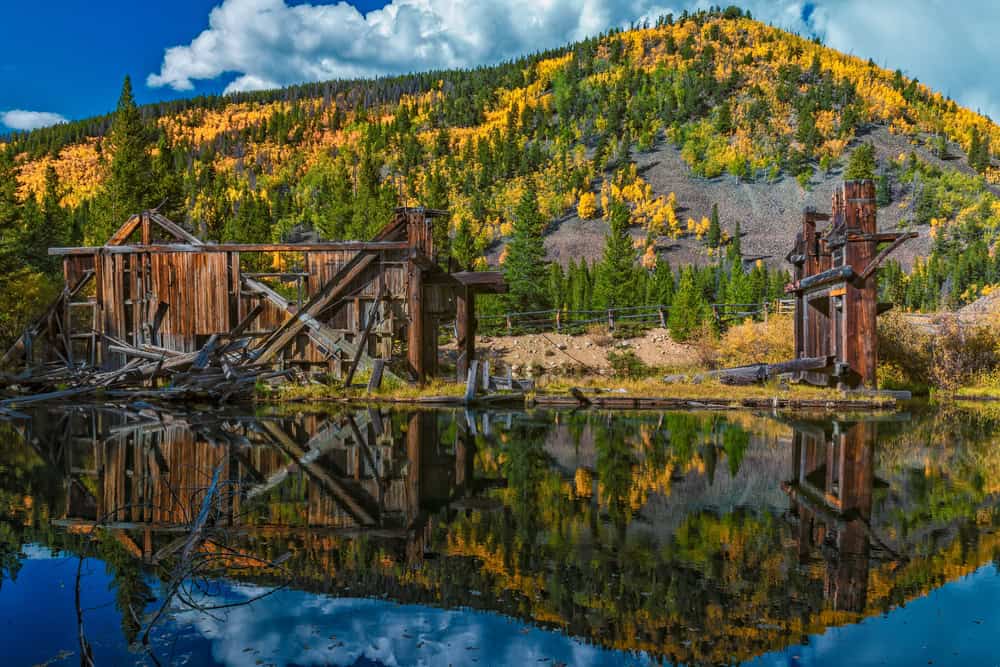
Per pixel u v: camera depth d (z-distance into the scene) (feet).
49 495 19.69
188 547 13.23
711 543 15.02
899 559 14.02
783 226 570.05
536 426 38.32
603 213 585.22
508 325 125.18
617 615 11.02
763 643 9.89
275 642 9.80
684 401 53.52
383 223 174.29
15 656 9.45
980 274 392.27
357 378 58.18
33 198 205.77
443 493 20.04
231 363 55.77
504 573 12.99
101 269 61.46
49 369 60.75
